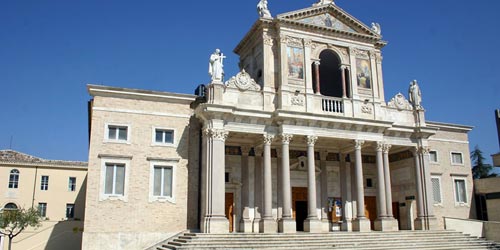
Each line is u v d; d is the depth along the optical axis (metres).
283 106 34.50
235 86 34.28
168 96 34.53
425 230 36.28
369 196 41.72
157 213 32.75
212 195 31.14
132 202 32.28
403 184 41.53
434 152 43.59
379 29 40.56
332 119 34.94
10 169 54.78
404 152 41.69
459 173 44.12
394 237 33.31
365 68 39.00
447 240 33.75
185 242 28.89
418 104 40.31
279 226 33.44
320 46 37.56
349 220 39.12
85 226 30.92
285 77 35.22
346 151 40.16
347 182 40.72
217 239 28.81
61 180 56.59
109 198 31.83
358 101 37.44
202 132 34.44
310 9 36.97
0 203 53.31
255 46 38.09
